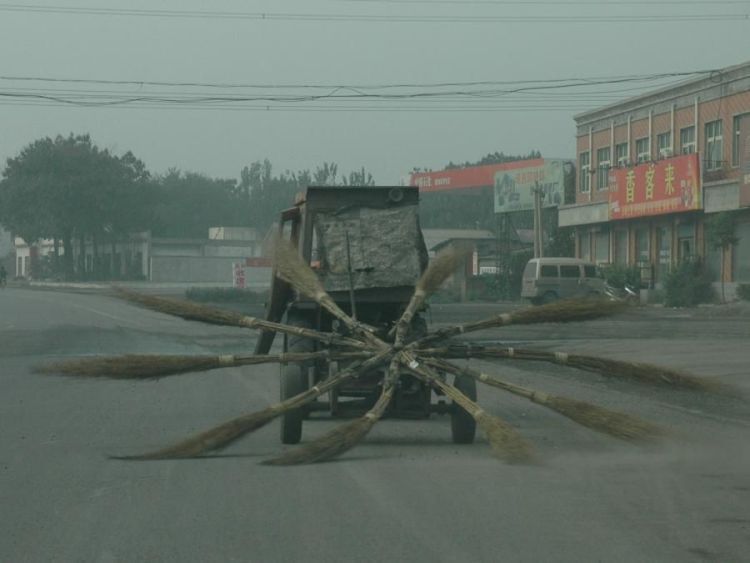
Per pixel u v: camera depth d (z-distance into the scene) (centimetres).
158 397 2233
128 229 13962
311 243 1742
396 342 1496
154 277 13738
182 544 991
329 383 1483
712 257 6856
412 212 1745
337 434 1406
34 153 13475
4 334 4297
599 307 1575
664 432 1426
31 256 16900
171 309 1605
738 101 6538
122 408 2042
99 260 15325
